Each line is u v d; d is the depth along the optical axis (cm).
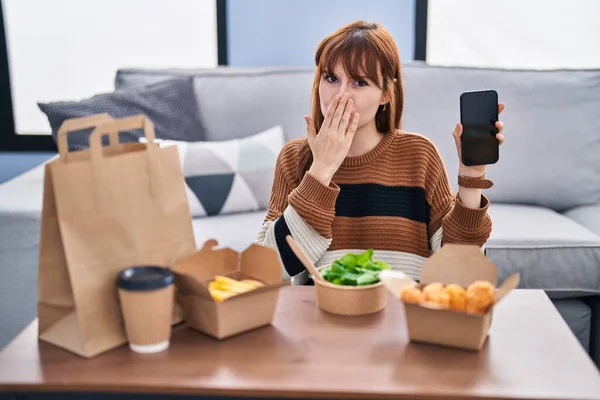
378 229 157
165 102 259
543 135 261
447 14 306
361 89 149
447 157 262
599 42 301
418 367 102
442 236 150
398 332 115
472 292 107
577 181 260
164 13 313
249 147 251
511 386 97
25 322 217
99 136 104
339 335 113
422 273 118
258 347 109
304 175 159
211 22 313
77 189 103
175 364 103
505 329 116
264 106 266
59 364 104
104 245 106
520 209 255
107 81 320
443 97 264
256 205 247
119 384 98
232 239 218
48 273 108
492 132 136
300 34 310
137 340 106
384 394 95
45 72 319
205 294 109
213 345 110
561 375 100
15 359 105
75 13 313
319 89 154
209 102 266
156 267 108
